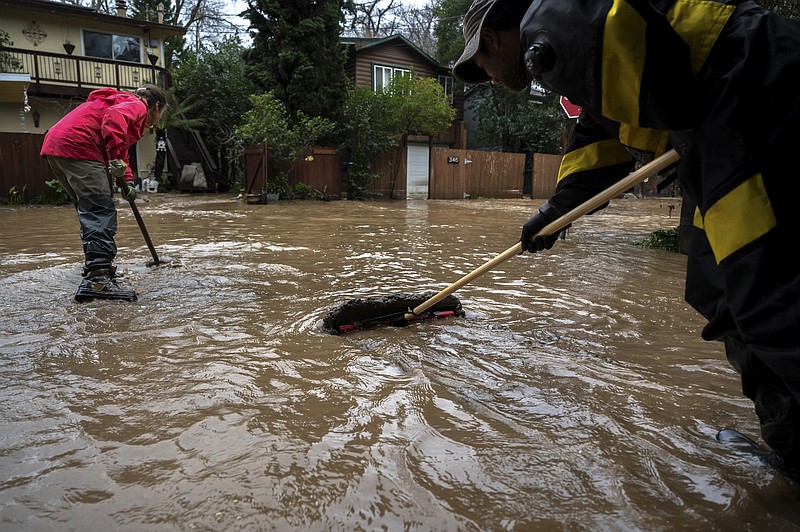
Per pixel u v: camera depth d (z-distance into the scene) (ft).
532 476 5.41
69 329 10.29
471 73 6.75
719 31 4.44
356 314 10.71
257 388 7.55
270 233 26.55
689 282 5.43
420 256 20.12
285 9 54.54
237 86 65.98
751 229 4.33
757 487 5.24
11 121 59.72
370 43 73.31
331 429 6.35
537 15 4.98
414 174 62.18
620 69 4.53
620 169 7.09
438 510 4.82
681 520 4.72
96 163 13.05
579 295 13.96
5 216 34.45
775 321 4.25
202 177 63.26
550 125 76.64
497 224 33.24
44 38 60.34
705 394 7.58
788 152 4.25
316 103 55.57
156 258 16.88
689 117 4.58
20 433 6.19
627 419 6.76
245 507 4.83
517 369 8.48
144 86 14.89
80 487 5.14
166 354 8.95
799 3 18.33
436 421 6.59
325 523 4.62
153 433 6.22
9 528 4.52
